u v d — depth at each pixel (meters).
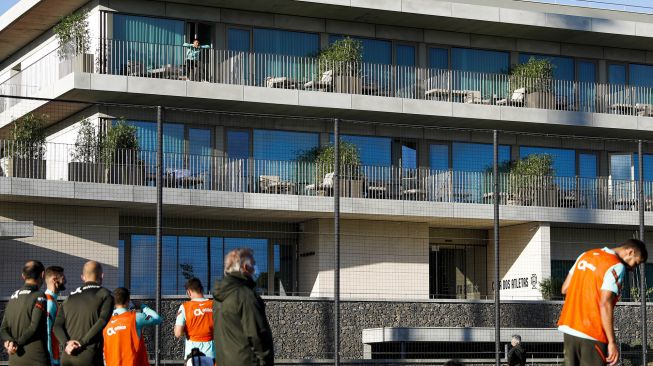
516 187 36.19
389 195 34.69
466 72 37.31
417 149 36.75
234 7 34.62
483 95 37.50
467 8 36.22
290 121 35.06
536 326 32.75
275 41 35.38
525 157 38.00
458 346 30.02
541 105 37.16
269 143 34.72
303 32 35.81
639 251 10.69
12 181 29.20
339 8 34.84
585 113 37.47
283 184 33.31
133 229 32.91
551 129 37.94
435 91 36.34
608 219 36.84
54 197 29.77
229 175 33.00
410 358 29.44
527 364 29.34
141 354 14.63
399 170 34.97
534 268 36.06
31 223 28.77
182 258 33.53
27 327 13.18
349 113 34.97
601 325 10.52
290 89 33.81
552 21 37.25
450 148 37.19
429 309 31.38
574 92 38.31
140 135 32.97
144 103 32.78
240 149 34.38
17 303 13.25
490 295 37.62
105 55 32.06
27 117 31.39
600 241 38.56
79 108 33.25
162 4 33.75
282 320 29.31
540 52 39.09
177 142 33.47
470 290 37.50
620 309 32.78
